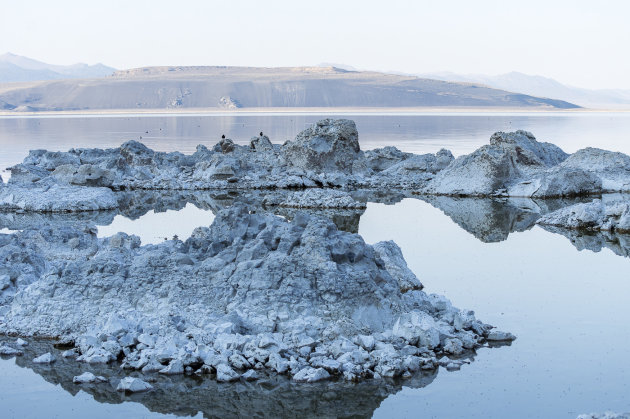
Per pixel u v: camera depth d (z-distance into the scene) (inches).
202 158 1905.8
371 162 1924.2
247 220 693.9
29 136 3479.3
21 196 1370.6
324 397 479.2
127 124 5009.8
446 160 1788.9
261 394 485.4
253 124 4785.9
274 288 580.4
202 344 536.1
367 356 525.0
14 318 609.9
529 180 1473.9
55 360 545.0
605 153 1567.4
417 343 556.7
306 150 1750.7
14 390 496.1
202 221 1172.5
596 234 1027.9
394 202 1400.1
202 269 609.3
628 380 493.7
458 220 1159.6
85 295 608.1
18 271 706.8
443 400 470.6
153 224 1146.0
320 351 533.3
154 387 499.2
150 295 596.1
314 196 1360.7
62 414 461.1
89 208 1331.2
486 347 561.6
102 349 547.8
